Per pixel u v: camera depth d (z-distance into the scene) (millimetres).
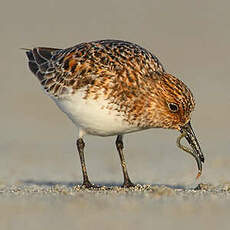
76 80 11859
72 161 16891
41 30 29891
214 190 11195
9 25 30281
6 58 27297
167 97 11469
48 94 12656
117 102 11523
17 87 24781
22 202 9820
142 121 11695
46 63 13023
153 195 10438
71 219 8633
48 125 21766
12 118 22234
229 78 25562
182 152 17781
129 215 8836
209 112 22250
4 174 14828
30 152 18062
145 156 17281
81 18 30984
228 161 16141
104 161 16797
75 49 12461
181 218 8703
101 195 10531
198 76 25781
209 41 29047
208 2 32406
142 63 11773
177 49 28438
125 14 31391
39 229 8180
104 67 11703
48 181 13750
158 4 32312
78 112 11867
